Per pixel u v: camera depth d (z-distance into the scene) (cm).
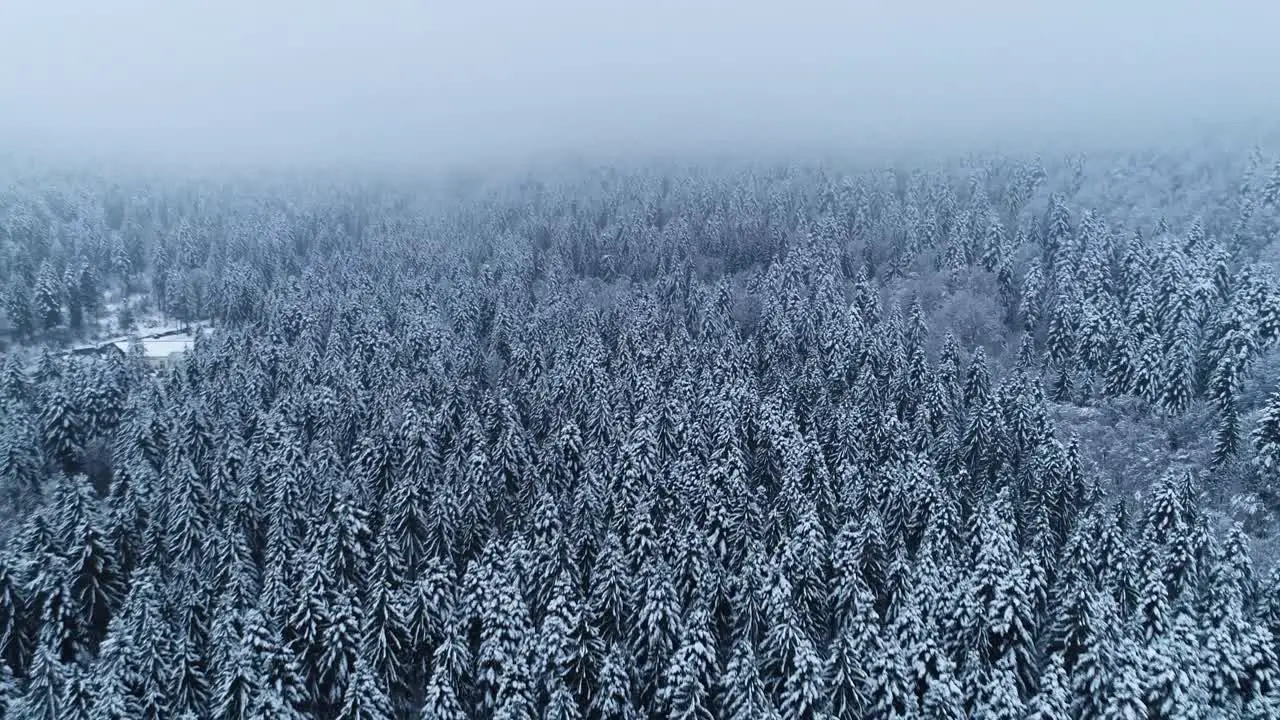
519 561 4844
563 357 8825
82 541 5044
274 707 3653
